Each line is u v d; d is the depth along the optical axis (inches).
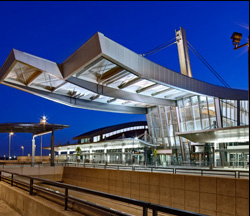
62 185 265.0
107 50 1118.4
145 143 2233.0
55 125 1943.9
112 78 1551.4
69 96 1800.0
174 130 2142.0
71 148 3363.7
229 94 1804.9
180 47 1867.6
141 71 1312.7
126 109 2203.5
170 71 1465.3
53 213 259.0
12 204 391.2
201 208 714.8
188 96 1969.7
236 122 1866.4
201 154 1900.8
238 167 1332.4
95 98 1841.8
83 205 237.3
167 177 830.5
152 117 2340.1
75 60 1222.3
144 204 155.7
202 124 1884.8
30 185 348.5
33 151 2167.8
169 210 136.2
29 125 1909.4
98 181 1189.7
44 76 1408.7
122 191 1019.3
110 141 2425.0
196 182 738.8
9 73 1347.2
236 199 637.9
